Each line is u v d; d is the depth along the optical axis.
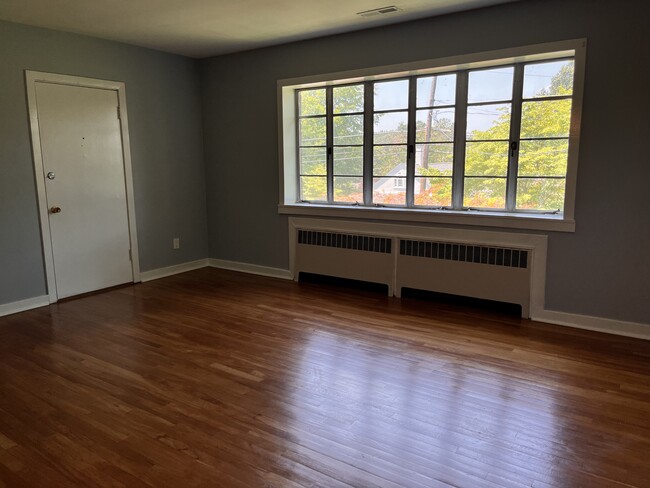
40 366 3.10
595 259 3.57
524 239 3.82
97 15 3.83
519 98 3.89
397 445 2.22
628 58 3.28
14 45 4.00
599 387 2.75
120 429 2.38
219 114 5.54
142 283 5.16
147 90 5.07
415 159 4.48
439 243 4.23
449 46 3.96
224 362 3.13
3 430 2.38
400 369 3.00
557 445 2.21
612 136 3.40
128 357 3.23
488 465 2.07
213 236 5.90
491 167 4.11
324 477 2.00
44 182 4.28
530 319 3.88
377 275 4.62
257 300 4.50
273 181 5.23
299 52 4.79
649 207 3.34
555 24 3.50
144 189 5.16
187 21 4.04
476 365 3.05
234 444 2.24
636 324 3.48
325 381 2.86
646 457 2.12
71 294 4.58
